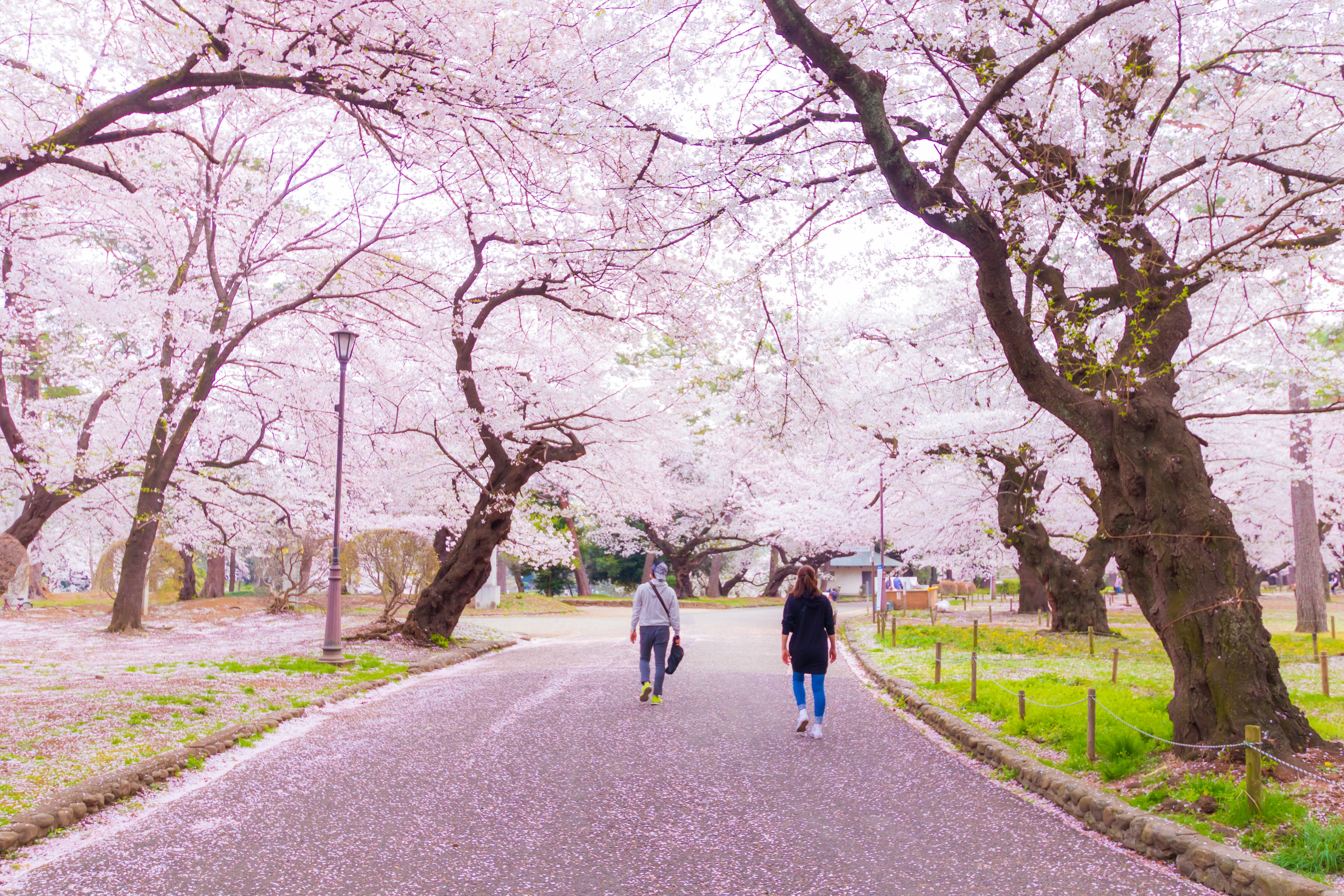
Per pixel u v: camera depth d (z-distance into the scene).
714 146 8.95
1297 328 13.65
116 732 8.22
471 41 9.36
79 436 22.42
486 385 19.94
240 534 29.77
